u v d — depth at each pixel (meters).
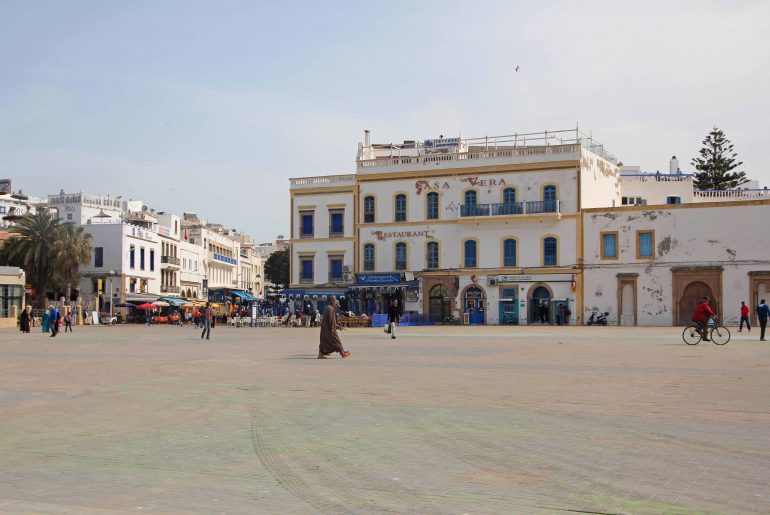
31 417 13.11
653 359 24.44
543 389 16.41
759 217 58.78
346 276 72.31
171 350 31.36
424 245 69.44
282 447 10.19
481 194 67.44
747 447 10.04
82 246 79.31
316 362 24.34
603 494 7.71
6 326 67.75
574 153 64.12
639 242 62.12
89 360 25.91
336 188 73.06
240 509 7.30
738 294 59.09
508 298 66.06
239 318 65.06
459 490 7.92
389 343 35.41
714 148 96.25
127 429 11.77
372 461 9.30
